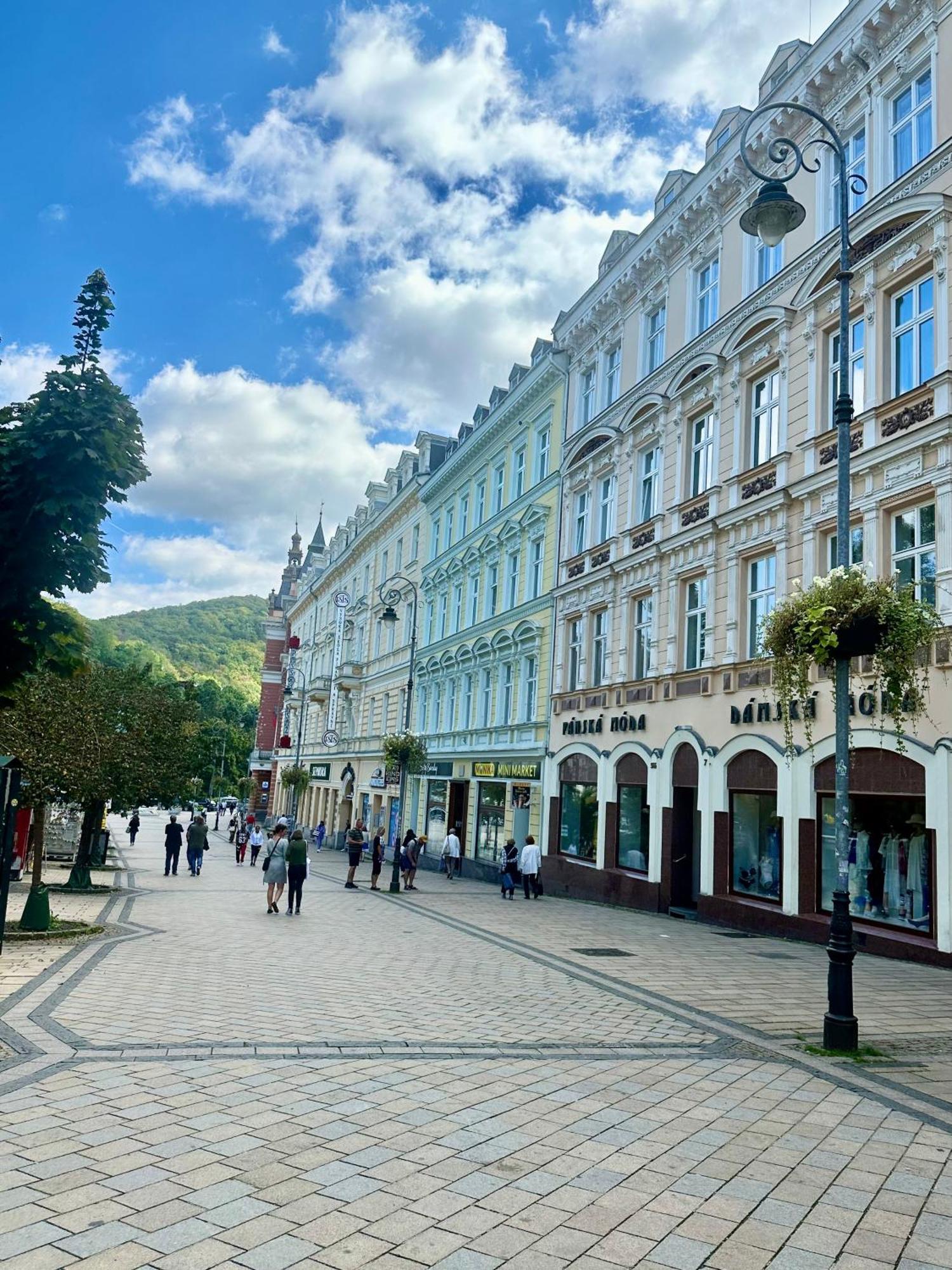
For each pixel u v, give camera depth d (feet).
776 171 66.33
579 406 96.27
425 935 53.06
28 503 31.22
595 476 90.27
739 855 63.05
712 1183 17.13
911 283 52.34
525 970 41.37
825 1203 16.35
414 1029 28.76
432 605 140.46
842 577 29.99
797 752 35.32
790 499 59.72
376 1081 22.89
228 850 163.73
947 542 46.78
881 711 49.47
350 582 197.16
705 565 68.90
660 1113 21.13
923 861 47.32
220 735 354.95
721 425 69.46
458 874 109.40
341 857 146.41
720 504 68.13
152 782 79.20
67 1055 24.07
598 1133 19.62
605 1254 14.24
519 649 102.22
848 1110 21.62
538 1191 16.49
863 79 57.67
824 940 52.49
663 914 69.41
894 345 53.16
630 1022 30.99
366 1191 16.14
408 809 133.28
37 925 46.93
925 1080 24.31
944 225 49.11
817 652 28.96
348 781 173.17
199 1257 13.57
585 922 62.39
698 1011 32.91
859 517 53.52
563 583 93.30
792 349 61.93
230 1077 22.68
